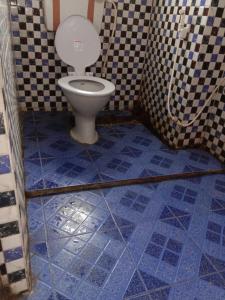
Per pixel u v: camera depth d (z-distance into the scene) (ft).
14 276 2.54
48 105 7.05
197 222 3.96
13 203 2.11
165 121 6.18
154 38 6.52
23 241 2.46
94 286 2.91
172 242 3.57
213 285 3.06
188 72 5.17
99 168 4.96
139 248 3.43
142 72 7.37
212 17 4.59
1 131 1.79
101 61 6.88
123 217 3.90
